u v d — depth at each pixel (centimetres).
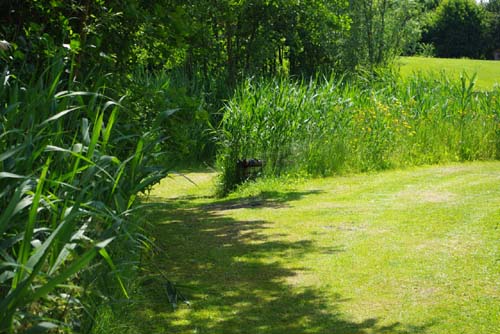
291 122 1812
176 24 1004
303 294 728
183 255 912
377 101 2078
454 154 2058
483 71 6706
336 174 1762
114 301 547
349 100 1944
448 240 960
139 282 684
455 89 2266
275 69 3622
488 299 691
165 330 619
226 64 3028
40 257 402
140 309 673
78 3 941
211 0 2402
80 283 532
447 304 680
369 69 4181
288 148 1756
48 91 610
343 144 1833
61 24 900
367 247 935
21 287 383
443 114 2155
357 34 4125
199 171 2136
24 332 396
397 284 754
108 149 728
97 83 720
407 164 1920
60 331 484
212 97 2594
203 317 657
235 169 1658
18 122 597
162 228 1113
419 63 7119
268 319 651
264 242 988
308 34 3550
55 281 393
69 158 571
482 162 2011
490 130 2133
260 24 3062
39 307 472
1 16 892
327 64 4103
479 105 2233
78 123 675
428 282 758
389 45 4462
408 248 921
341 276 795
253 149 1727
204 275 810
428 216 1147
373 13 4338
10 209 418
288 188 1558
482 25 10738
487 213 1151
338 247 942
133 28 999
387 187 1516
